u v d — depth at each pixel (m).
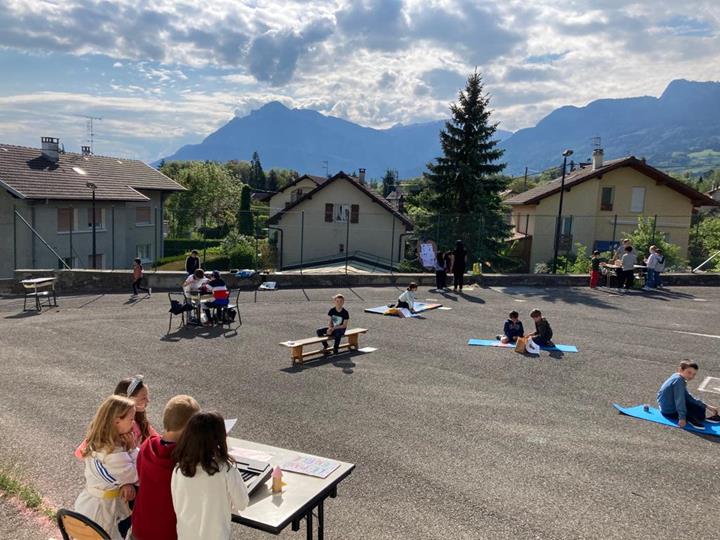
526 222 39.84
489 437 8.14
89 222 33.34
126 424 4.21
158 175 43.38
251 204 73.25
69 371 10.95
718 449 7.96
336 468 4.64
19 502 5.61
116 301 19.22
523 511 6.10
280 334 14.55
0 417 8.39
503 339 13.77
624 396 10.14
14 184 29.16
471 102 34.53
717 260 29.16
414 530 5.63
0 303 18.86
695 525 5.95
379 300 19.94
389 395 9.90
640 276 24.33
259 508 3.97
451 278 24.09
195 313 15.63
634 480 6.94
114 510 4.20
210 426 3.57
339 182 46.44
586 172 41.22
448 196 34.69
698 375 11.59
